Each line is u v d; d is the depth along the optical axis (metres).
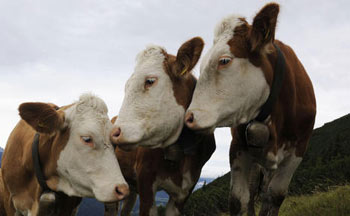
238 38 1.93
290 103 2.14
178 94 2.21
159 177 2.43
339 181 5.54
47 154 2.07
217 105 1.90
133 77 2.16
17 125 2.47
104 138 2.00
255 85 1.92
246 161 2.24
